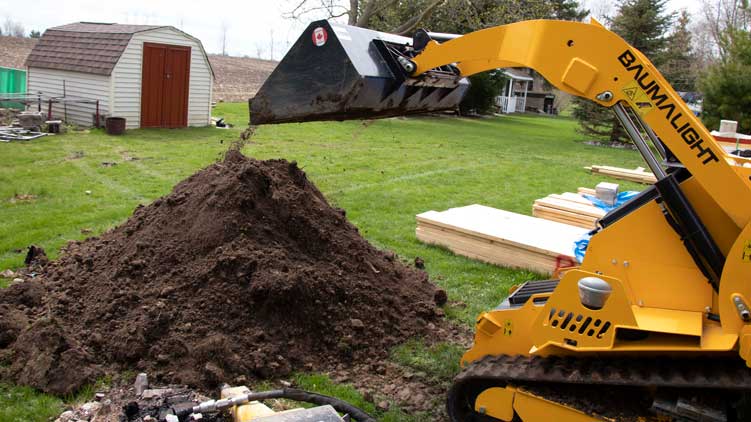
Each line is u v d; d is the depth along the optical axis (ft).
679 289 12.75
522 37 14.01
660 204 12.82
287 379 16.42
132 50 58.18
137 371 15.76
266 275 17.78
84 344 16.26
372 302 19.56
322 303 18.39
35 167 40.37
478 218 30.01
